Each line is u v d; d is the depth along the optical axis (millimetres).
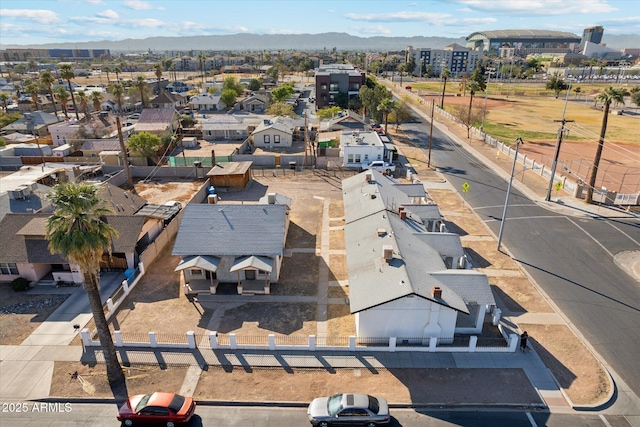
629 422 20641
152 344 25844
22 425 20625
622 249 38812
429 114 116250
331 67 166125
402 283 25516
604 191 49312
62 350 25922
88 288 21766
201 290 31984
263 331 27641
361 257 30172
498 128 99250
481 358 24938
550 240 40594
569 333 27312
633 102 132125
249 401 21922
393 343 25219
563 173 61875
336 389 22625
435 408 21422
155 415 20281
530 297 31391
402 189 45906
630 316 29234
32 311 29984
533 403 21672
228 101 128625
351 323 28438
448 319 25594
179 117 95438
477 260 36750
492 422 20562
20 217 36094
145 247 38031
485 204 49938
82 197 20719
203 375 23719
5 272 33562
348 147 65000
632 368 24438
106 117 92312
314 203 50719
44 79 105750
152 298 31453
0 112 103812
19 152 73125
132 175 62750
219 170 57562
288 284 33219
